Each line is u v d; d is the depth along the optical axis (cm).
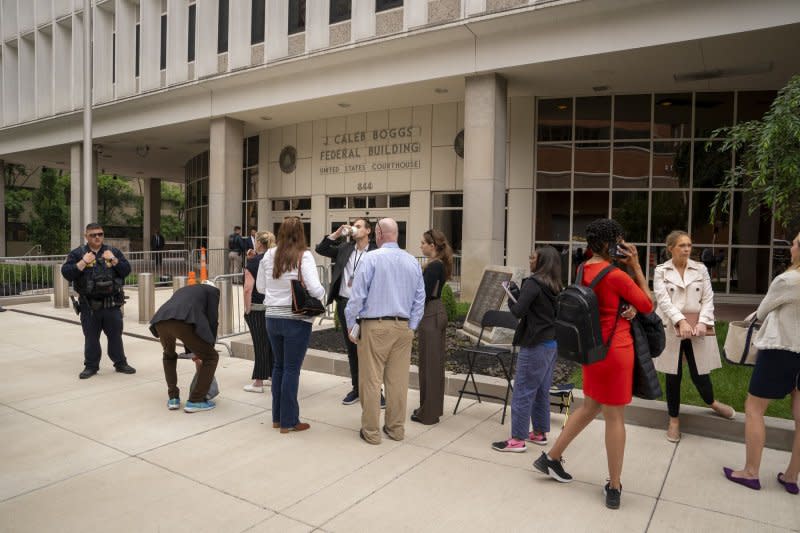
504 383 621
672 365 498
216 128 1920
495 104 1373
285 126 2011
